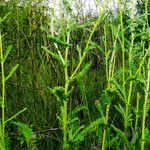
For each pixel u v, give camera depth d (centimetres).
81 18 259
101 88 267
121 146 207
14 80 274
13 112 249
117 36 182
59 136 235
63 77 259
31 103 262
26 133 166
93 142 199
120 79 216
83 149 214
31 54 281
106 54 183
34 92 262
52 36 154
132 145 174
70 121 159
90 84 272
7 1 325
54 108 253
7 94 271
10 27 308
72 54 252
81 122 233
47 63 287
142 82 172
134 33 181
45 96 257
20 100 259
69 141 158
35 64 280
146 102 170
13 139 219
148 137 171
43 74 275
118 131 174
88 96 260
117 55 264
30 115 257
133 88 226
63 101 158
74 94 252
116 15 207
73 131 165
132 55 182
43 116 255
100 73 285
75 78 157
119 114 240
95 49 277
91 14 265
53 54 157
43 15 286
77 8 261
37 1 286
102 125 186
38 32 292
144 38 178
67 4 162
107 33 257
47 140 226
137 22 179
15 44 300
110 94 175
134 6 184
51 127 237
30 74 277
